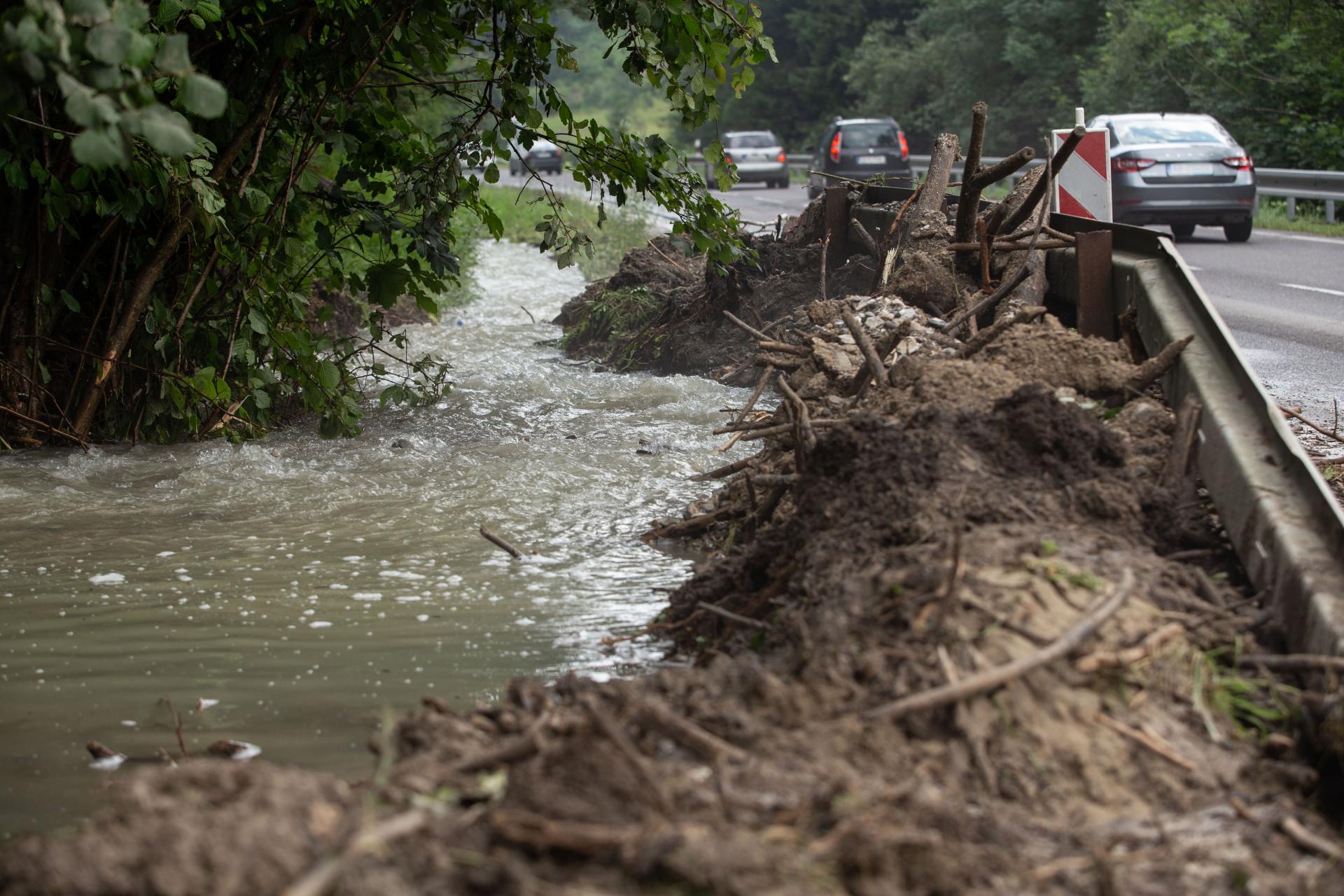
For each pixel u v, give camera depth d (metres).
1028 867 3.27
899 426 5.73
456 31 10.12
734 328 13.30
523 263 27.28
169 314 9.61
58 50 4.52
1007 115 51.78
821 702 3.91
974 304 9.67
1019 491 5.27
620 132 10.39
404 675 5.19
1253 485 5.09
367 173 10.60
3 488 8.41
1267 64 35.28
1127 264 7.85
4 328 9.61
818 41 70.88
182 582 6.46
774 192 46.12
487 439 9.97
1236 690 4.16
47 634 5.69
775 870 3.01
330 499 8.20
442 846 3.11
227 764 3.30
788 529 5.54
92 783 4.25
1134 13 40.03
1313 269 19.58
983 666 3.96
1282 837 3.52
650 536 7.22
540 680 5.09
